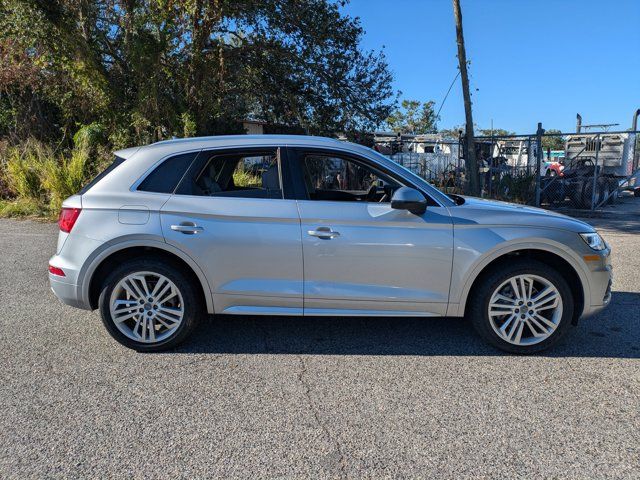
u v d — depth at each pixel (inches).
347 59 594.9
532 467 100.4
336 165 163.0
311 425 115.5
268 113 669.3
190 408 123.0
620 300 215.5
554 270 151.7
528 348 154.3
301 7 558.3
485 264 151.4
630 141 756.0
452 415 120.0
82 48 513.0
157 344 155.4
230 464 101.2
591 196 553.3
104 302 153.2
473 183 558.3
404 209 146.7
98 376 140.1
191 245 150.5
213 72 575.8
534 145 803.4
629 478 97.2
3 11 505.7
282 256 151.5
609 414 120.7
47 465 100.5
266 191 155.4
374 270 151.7
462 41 539.2
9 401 125.7
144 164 158.1
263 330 177.2
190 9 499.5
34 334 171.5
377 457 103.6
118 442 108.5
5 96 622.2
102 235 151.2
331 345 163.9
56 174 446.6
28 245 326.0
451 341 167.8
